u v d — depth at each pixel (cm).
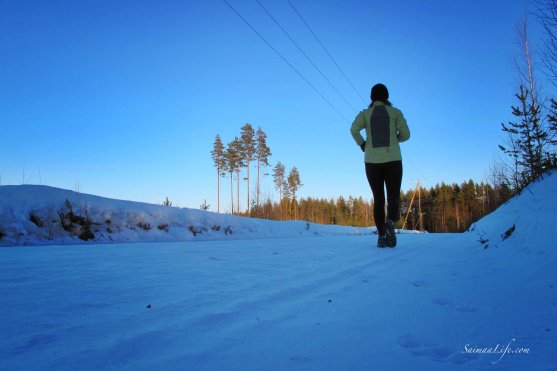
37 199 848
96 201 977
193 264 315
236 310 170
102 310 163
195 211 1294
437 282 244
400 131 488
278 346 128
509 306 177
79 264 305
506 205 621
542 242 296
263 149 4153
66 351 116
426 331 145
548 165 527
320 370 109
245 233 1384
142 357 114
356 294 208
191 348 123
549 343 128
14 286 207
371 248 482
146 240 984
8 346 118
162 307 171
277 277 254
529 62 897
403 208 6906
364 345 130
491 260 338
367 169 483
